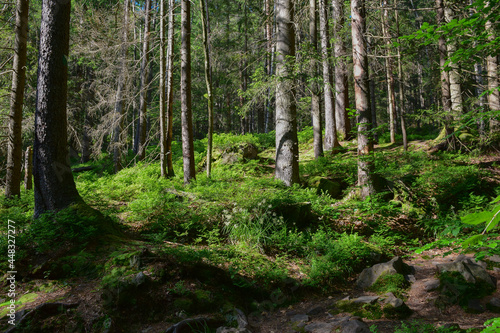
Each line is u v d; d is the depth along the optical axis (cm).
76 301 448
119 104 1634
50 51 627
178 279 504
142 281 470
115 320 430
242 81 2589
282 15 1066
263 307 510
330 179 1150
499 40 315
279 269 576
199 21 2169
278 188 984
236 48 2345
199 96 2680
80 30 1445
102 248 565
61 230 579
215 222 735
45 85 627
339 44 1415
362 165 981
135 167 1424
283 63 1058
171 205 767
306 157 1581
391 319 440
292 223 755
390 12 1570
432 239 803
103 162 1845
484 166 1155
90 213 626
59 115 638
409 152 1303
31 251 545
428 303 480
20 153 929
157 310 459
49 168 628
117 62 1498
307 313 489
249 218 709
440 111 1190
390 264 579
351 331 396
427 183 1005
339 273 589
